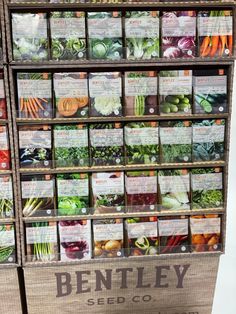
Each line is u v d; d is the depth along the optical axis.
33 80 0.64
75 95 0.65
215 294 0.78
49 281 0.71
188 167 0.69
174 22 0.64
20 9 0.62
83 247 0.70
